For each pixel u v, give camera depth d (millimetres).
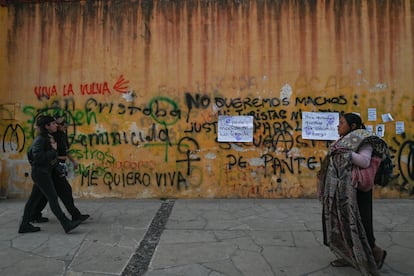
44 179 5199
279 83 7211
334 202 4023
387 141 7102
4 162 7465
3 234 5312
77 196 7406
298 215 6148
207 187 7281
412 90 7086
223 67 7273
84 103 7414
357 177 3838
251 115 7242
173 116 7324
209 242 4973
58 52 7465
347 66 7145
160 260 4418
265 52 7227
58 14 7457
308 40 7176
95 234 5312
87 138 7410
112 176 7383
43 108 7449
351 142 3949
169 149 7328
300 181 7188
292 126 7207
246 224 5715
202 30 7301
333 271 4133
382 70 7109
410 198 7078
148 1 7355
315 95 7176
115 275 4098
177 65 7328
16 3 7480
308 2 7176
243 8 7254
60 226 5672
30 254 4617
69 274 4105
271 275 4043
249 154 7246
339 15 7148
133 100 7375
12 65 7473
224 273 4086
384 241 4965
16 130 7469
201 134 7293
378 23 7121
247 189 7246
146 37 7359
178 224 5730
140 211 6449
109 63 7402
